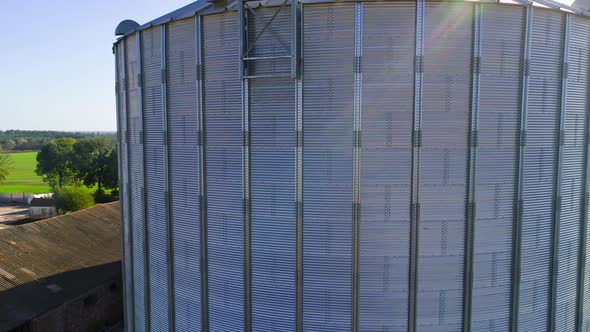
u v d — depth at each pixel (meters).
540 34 19.22
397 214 18.56
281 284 19.73
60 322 31.89
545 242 20.44
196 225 21.31
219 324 21.27
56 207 95.50
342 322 19.25
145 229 24.19
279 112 18.94
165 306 23.39
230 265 20.62
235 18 19.34
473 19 18.22
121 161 27.41
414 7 17.83
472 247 19.06
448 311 19.23
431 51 18.05
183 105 21.20
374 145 18.28
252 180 19.70
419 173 18.39
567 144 20.56
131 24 25.48
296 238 19.17
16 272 34.62
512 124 19.11
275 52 18.81
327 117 18.45
